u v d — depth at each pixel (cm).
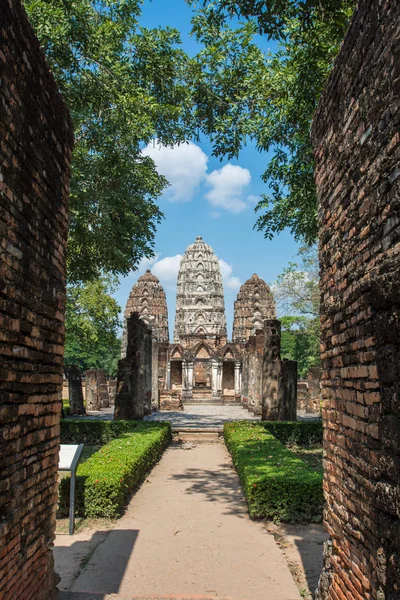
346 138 515
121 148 1820
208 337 5972
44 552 548
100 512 963
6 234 425
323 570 589
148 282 6731
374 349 430
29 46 482
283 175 1733
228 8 952
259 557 764
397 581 359
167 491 1204
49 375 563
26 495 486
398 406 366
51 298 566
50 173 558
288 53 1730
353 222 493
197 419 2997
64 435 2050
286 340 7738
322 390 617
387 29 407
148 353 3197
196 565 732
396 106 388
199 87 1838
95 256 2222
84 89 1633
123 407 2255
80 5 1531
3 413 422
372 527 427
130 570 712
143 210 2039
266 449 1362
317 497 949
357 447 473
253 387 3512
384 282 382
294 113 1492
